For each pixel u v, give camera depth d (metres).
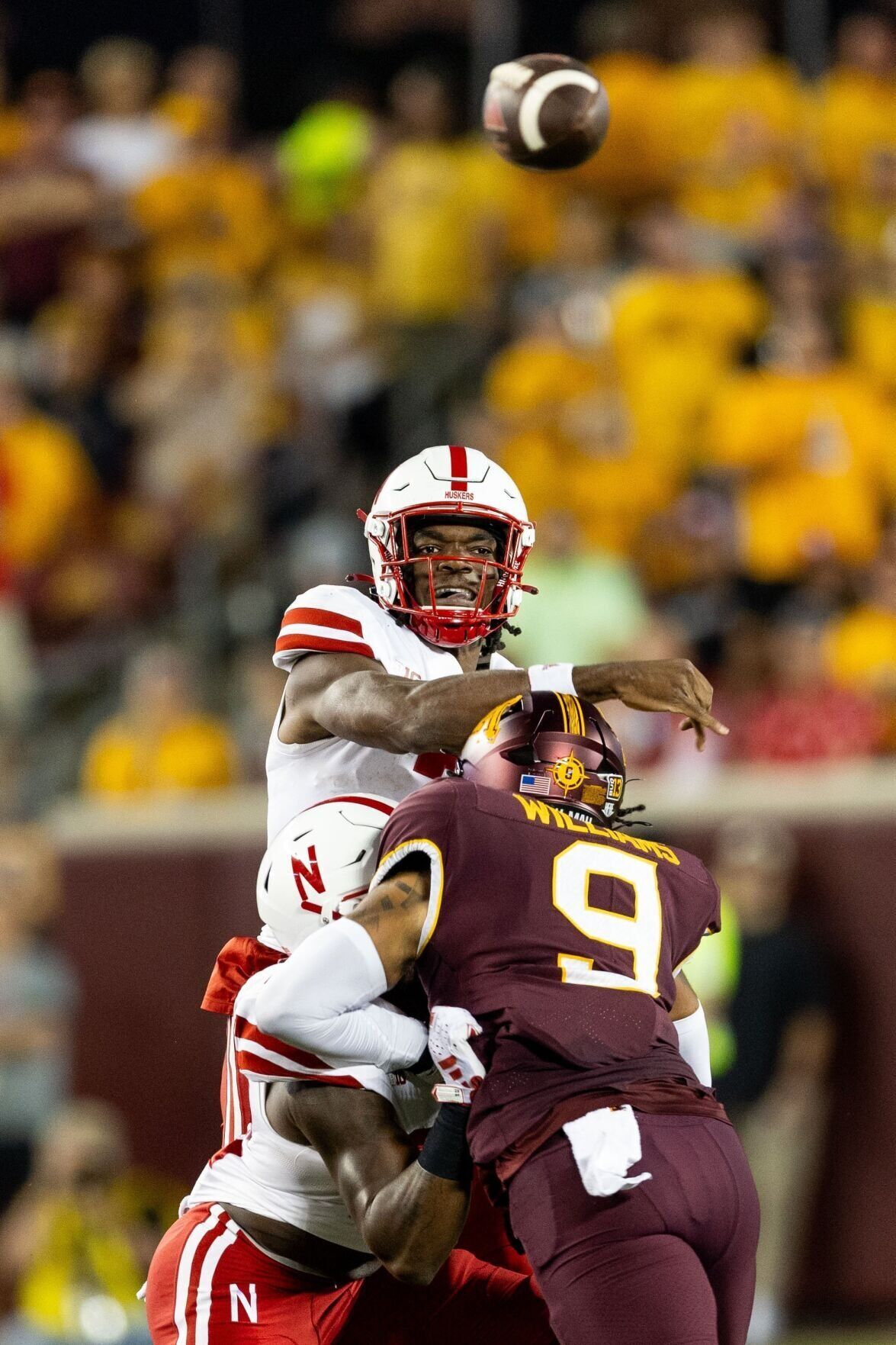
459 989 10.71
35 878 27.77
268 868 12.17
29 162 39.22
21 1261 23.03
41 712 33.53
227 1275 12.04
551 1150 10.30
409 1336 12.59
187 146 39.59
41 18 43.47
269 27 43.88
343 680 11.70
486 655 12.98
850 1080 24.64
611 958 10.78
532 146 13.43
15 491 34.19
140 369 37.28
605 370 32.47
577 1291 10.14
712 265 33.56
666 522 31.77
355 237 38.50
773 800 25.27
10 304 38.53
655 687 11.32
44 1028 26.64
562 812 11.16
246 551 34.56
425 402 35.59
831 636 29.03
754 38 37.62
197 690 33.03
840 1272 24.42
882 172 37.03
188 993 26.48
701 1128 10.55
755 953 24.33
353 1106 11.30
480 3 42.19
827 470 30.55
